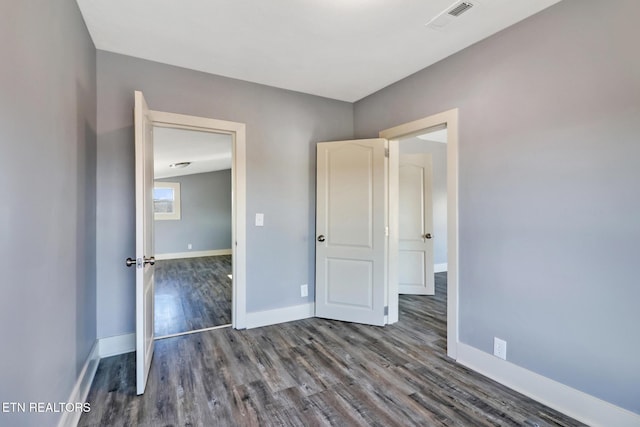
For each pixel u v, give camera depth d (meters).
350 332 3.02
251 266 3.11
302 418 1.78
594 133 1.71
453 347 2.49
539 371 1.95
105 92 2.47
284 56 2.56
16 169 1.10
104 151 2.47
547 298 1.91
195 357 2.49
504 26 2.10
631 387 1.59
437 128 2.74
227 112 2.96
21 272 1.14
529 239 2.00
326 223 3.37
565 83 1.82
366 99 3.47
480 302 2.30
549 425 1.72
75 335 1.82
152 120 2.57
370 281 3.20
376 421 1.76
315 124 3.44
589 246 1.73
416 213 4.48
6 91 1.04
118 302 2.53
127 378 2.18
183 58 2.60
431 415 1.81
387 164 3.20
